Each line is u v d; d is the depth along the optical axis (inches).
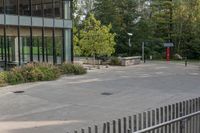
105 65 1819.6
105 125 298.0
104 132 292.2
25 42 1517.0
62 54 1526.8
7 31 1321.4
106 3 2596.0
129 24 2600.9
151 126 308.8
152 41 2598.4
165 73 1423.5
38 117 623.8
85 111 670.5
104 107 707.4
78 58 2276.1
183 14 2598.4
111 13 2583.7
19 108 709.9
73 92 909.8
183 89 960.3
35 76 1135.6
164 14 2664.9
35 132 523.5
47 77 1162.0
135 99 799.1
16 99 813.9
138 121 323.6
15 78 1083.9
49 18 1460.4
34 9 1406.3
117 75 1327.5
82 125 557.6
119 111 665.6
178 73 1425.9
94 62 1823.3
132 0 2620.6
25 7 1371.8
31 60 1413.6
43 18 1438.2
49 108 705.6
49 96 850.1
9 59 1502.2
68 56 1551.4
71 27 1553.9
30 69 1146.0
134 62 1947.6
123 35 2566.4
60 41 1523.1
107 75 1325.0
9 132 525.3
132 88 978.7
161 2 2657.5
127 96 843.4
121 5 2608.3
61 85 1043.3
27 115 642.8
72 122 580.7
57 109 694.5
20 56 1441.9
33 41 1507.1
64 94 879.1
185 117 339.3
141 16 2630.4
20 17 1353.3
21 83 1090.7
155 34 2701.8
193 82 1120.2
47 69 1187.9
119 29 2544.3
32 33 1407.5
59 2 1502.2
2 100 803.4
